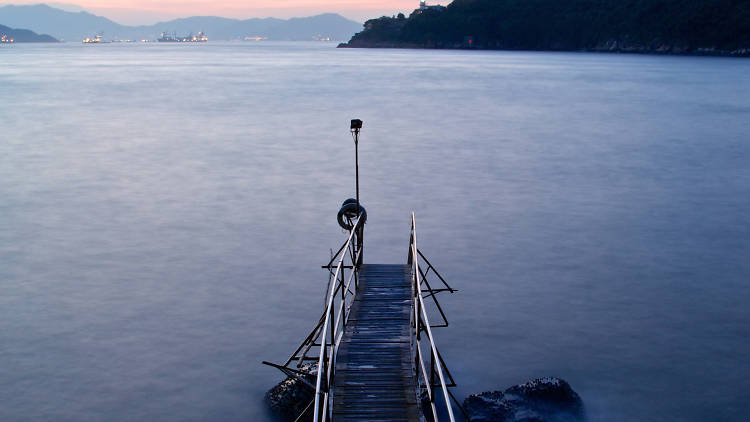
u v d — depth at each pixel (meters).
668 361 18.30
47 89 117.00
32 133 65.06
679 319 21.08
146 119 75.69
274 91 113.38
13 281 24.39
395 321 14.78
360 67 197.75
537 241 29.61
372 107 89.19
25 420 15.59
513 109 88.31
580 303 22.38
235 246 28.66
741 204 36.66
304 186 41.03
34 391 16.78
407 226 32.09
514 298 22.81
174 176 44.09
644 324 20.70
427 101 98.12
